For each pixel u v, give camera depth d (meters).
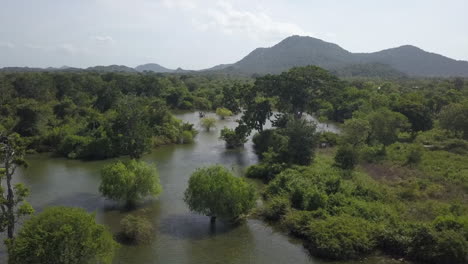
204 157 60.53
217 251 28.55
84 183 45.03
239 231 32.22
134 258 27.03
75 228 21.42
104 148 57.69
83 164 54.09
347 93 104.06
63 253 20.61
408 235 28.30
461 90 131.38
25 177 47.25
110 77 134.38
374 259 27.44
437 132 69.94
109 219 34.00
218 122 99.56
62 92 103.12
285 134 57.12
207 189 31.69
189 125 77.25
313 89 70.44
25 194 25.83
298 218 32.09
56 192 41.59
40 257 20.23
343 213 32.69
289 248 29.31
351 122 56.75
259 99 72.00
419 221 30.98
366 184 39.88
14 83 93.75
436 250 26.19
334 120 103.56
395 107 77.38
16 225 31.77
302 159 49.78
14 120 65.38
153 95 126.25
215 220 34.31
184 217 34.94
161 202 38.75
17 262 20.20
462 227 27.62
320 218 32.47
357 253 27.88
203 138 77.50
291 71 69.69
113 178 35.41
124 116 50.69
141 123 51.50
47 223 21.25
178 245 29.31
